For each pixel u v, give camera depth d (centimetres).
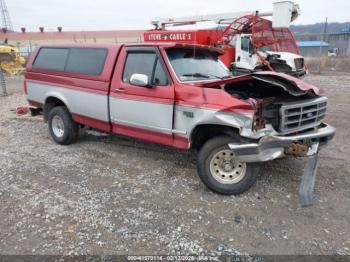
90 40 5634
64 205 394
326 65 2486
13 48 2252
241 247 315
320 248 312
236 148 379
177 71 454
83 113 576
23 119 882
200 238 329
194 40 1362
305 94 429
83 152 591
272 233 337
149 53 476
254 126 376
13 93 1395
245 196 414
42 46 675
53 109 640
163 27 1633
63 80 600
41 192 430
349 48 4356
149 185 448
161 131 460
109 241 324
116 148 610
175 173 489
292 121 401
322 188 434
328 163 522
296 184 446
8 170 507
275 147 381
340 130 716
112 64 519
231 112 380
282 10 1348
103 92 527
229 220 361
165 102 444
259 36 1409
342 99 1113
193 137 434
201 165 418
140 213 375
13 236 333
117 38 5700
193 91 417
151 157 557
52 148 619
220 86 462
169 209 384
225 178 415
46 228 347
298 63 1432
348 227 347
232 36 1465
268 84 464
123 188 440
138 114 482
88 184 454
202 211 379
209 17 1514
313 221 358
